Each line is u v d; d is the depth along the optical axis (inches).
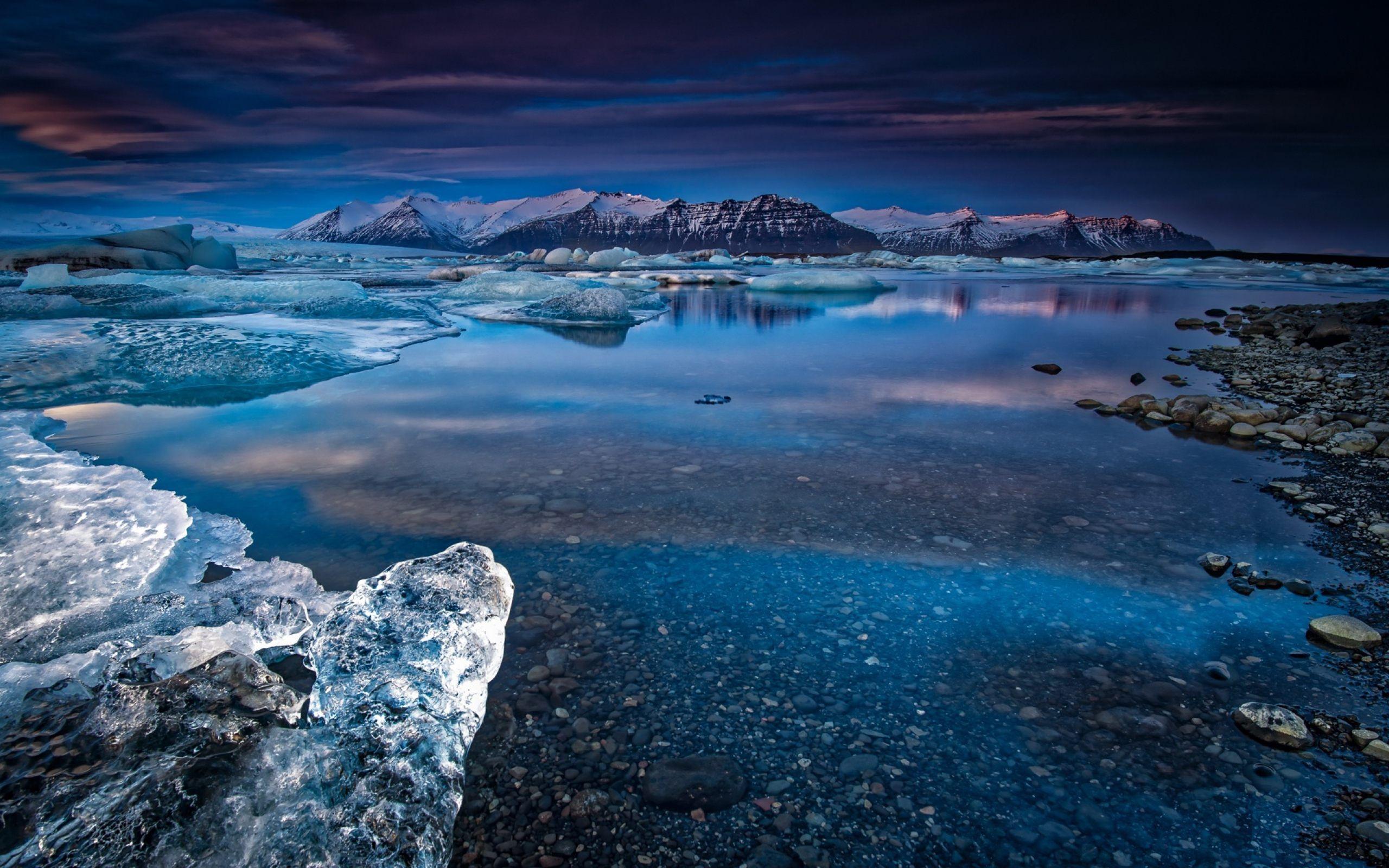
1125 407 209.5
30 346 239.6
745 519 122.7
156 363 235.0
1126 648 85.5
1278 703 75.3
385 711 67.5
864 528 119.5
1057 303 622.8
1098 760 66.6
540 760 65.4
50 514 114.3
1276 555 111.4
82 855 49.7
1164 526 122.2
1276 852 56.6
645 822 58.5
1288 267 1087.6
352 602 83.8
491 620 83.4
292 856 50.2
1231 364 297.6
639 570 103.2
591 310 442.0
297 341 281.4
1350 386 243.9
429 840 53.8
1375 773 65.4
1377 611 94.6
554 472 147.3
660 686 76.5
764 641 85.7
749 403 217.3
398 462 153.1
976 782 63.6
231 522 118.0
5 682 72.4
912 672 80.0
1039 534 118.0
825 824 58.6
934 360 306.5
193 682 72.4
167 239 942.4
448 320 452.8
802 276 773.3
